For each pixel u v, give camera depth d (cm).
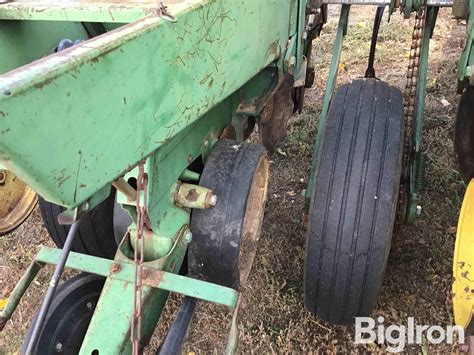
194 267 214
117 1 190
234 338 177
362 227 207
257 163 218
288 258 307
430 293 280
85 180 120
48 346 197
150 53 136
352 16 626
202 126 215
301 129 417
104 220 252
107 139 125
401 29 566
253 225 243
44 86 104
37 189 110
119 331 172
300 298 282
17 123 100
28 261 322
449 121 410
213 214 207
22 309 290
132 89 131
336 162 214
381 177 210
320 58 522
